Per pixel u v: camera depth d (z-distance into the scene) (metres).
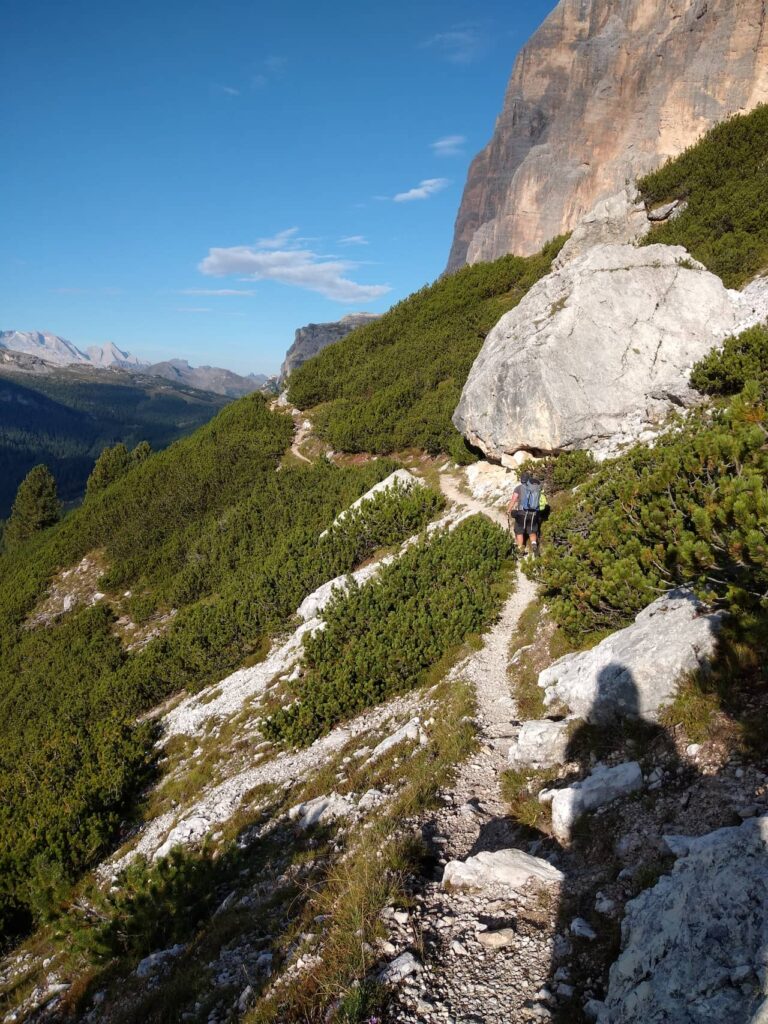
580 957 3.71
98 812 12.59
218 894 7.32
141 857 8.87
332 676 12.31
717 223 27.47
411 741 8.64
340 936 4.52
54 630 27.59
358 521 20.78
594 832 4.88
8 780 15.38
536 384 18.16
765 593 5.50
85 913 8.02
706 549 5.46
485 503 19.25
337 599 15.29
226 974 5.19
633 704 6.00
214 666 17.92
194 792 12.00
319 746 10.74
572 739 6.41
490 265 45.56
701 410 14.37
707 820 4.27
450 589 13.20
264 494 29.48
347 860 5.99
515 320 20.75
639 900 3.63
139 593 28.30
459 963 3.98
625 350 17.59
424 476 25.33
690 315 17.77
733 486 5.34
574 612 8.56
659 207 32.50
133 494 36.22
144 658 20.08
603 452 17.16
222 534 27.70
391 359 38.66
